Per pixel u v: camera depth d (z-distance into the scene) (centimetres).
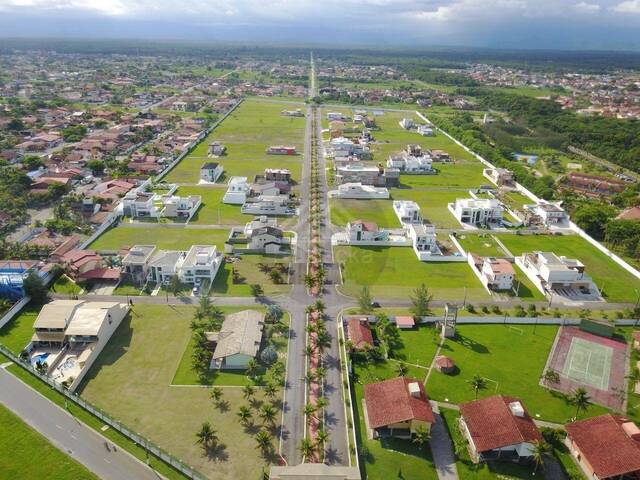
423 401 8925
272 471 7650
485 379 10194
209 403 9206
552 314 12631
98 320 10725
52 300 12494
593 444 8206
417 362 10662
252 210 18975
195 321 11719
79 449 8100
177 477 7662
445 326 11488
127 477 7619
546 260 14438
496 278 13800
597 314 12781
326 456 8181
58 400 9156
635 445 7981
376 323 12050
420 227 16475
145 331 11312
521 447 8144
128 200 18250
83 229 16800
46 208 18988
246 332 10750
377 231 16388
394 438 8619
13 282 12338
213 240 16450
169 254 14125
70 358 10288
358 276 14325
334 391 9662
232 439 8406
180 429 8581
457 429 8838
